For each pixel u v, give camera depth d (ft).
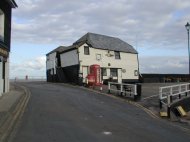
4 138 41.68
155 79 201.46
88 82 133.59
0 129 46.68
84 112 66.28
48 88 120.37
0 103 72.69
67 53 161.99
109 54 166.71
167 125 58.03
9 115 58.03
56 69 170.81
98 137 44.06
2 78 91.86
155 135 47.57
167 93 98.17
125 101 90.94
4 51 92.22
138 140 43.45
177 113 73.87
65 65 163.63
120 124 55.11
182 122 63.52
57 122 53.83
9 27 99.40
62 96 93.15
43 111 64.59
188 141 44.78
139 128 52.49
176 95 97.50
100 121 56.95
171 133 50.14
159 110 77.05
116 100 92.22
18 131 45.98
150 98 96.78
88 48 157.48
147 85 164.96
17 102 75.15
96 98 93.81
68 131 47.16
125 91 101.09
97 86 133.90
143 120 61.62
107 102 86.28
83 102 82.53
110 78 162.71
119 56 172.45
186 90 97.81
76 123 53.83
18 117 57.16
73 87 130.41
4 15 92.07
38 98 85.71
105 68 163.84
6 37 95.81
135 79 179.83
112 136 45.14
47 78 183.21
